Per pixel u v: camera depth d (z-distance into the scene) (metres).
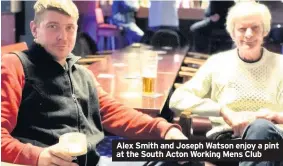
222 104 1.81
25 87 1.35
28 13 3.43
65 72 1.43
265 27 1.74
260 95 1.76
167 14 5.07
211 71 1.85
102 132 1.53
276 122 1.62
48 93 1.37
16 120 1.31
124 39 4.87
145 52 4.02
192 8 5.05
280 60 1.78
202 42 4.48
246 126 1.50
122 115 1.58
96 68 2.94
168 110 2.12
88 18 4.26
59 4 1.38
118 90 2.17
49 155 1.17
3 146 1.20
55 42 1.38
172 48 4.51
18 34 3.41
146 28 5.09
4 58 1.34
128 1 4.73
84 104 1.48
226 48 4.28
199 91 1.86
